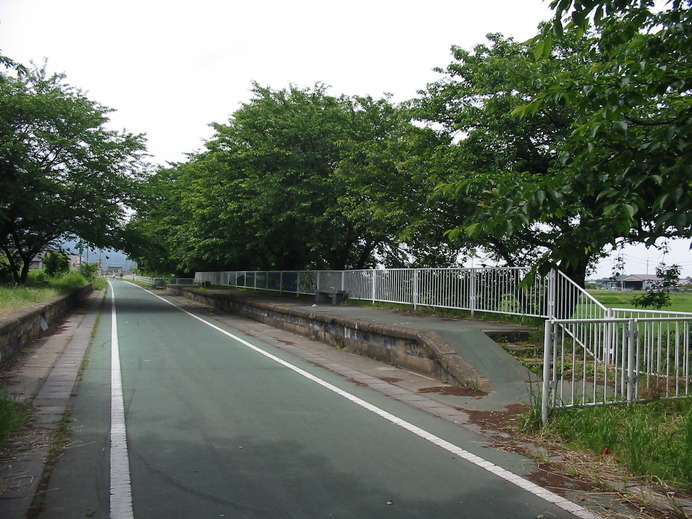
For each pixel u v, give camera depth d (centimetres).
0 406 575
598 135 395
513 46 1314
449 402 725
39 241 2700
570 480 449
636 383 643
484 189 425
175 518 370
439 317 1275
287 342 1392
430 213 1380
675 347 667
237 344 1315
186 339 1388
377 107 2161
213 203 2320
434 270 1375
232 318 2150
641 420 554
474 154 1271
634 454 477
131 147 2556
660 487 434
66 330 1542
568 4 372
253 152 2112
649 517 384
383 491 420
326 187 2045
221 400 718
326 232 2122
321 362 1067
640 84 402
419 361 942
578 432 545
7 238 2716
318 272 2131
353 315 1353
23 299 1583
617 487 434
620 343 689
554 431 565
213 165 2355
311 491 418
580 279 1294
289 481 438
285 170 2081
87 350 1162
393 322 1152
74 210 2469
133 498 402
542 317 1031
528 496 415
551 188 369
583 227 371
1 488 420
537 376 821
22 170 2262
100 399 715
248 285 3173
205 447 521
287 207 2061
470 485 435
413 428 599
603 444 513
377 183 1587
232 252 2761
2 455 495
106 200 2562
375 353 1101
